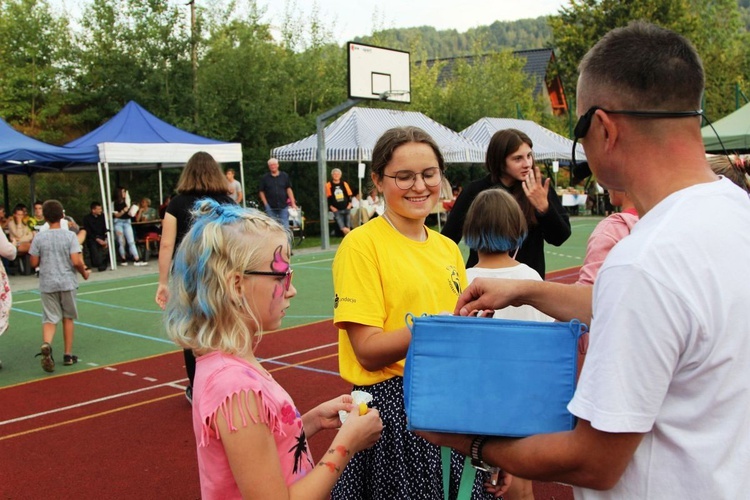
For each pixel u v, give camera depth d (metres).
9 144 12.30
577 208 25.98
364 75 16.22
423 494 2.24
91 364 6.74
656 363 1.22
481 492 2.33
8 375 6.38
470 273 3.18
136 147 13.32
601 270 1.31
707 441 1.26
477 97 28.36
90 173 19.33
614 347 1.24
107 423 5.03
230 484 1.65
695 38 38.16
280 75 21.23
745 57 42.19
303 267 13.48
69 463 4.30
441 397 1.53
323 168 16.41
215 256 1.71
